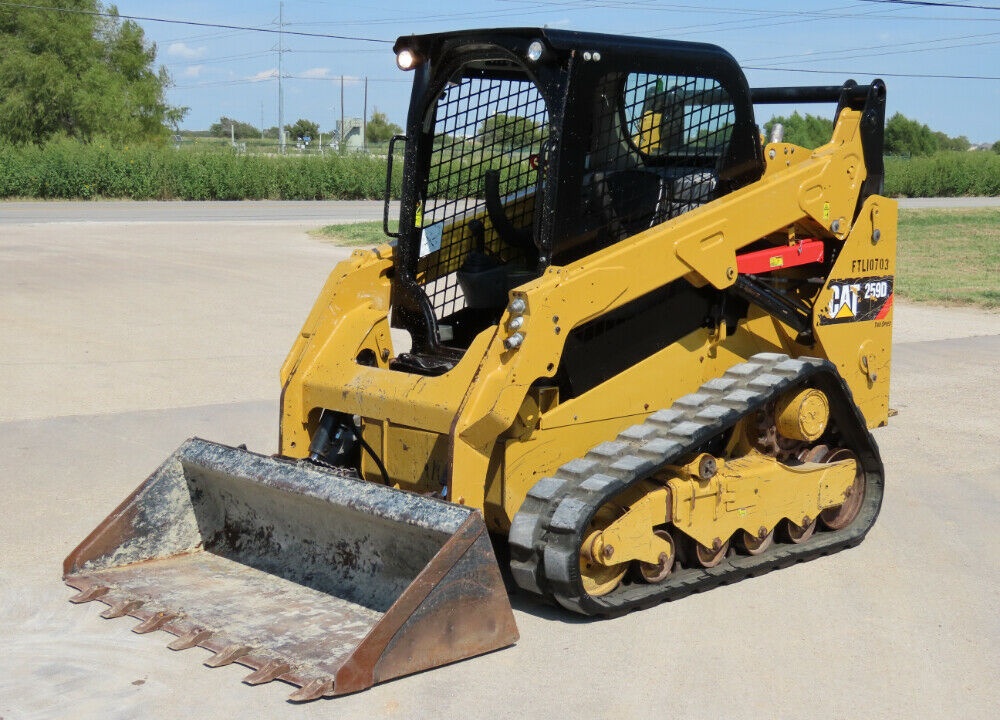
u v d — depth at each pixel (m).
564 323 4.96
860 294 6.47
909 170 52.97
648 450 5.03
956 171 54.09
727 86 5.75
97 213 31.03
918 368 11.23
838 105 6.46
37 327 12.45
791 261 6.12
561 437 5.30
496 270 5.58
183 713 4.05
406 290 5.77
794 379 5.56
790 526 5.87
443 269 5.83
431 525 4.45
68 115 48.75
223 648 4.49
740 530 5.64
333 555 5.16
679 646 4.72
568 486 4.94
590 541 4.89
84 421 8.41
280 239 23.56
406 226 5.73
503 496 5.11
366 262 5.85
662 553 5.18
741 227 5.67
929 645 4.77
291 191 42.88
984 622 5.03
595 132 5.23
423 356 5.69
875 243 6.51
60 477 7.02
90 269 17.58
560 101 5.05
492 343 4.89
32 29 48.38
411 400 5.09
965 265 21.44
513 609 5.12
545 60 5.05
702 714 4.11
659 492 5.11
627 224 5.46
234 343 11.80
